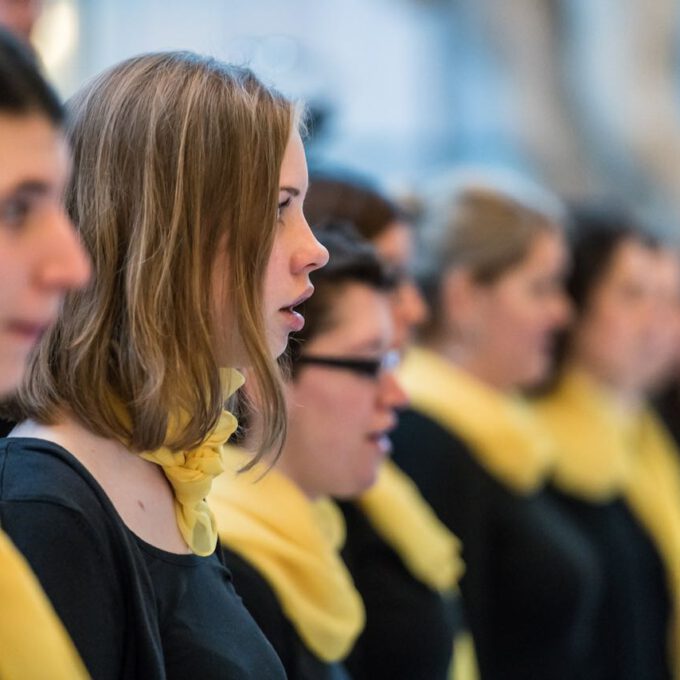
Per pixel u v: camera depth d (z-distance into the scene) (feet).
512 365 26.58
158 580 12.47
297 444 17.33
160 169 12.35
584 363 31.37
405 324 21.86
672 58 57.67
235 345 12.66
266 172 12.51
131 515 12.48
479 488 24.91
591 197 57.31
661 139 57.11
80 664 11.23
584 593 25.84
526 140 57.36
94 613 11.64
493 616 25.17
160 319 12.28
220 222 12.38
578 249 31.48
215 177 12.36
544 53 56.95
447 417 24.91
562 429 30.35
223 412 13.21
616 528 30.96
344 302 17.37
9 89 9.05
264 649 13.08
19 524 11.56
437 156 58.80
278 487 16.75
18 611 10.43
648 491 33.14
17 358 9.29
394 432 24.85
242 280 12.46
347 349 17.35
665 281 32.07
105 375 12.41
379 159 58.80
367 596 19.84
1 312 9.13
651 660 32.40
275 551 16.08
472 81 58.80
